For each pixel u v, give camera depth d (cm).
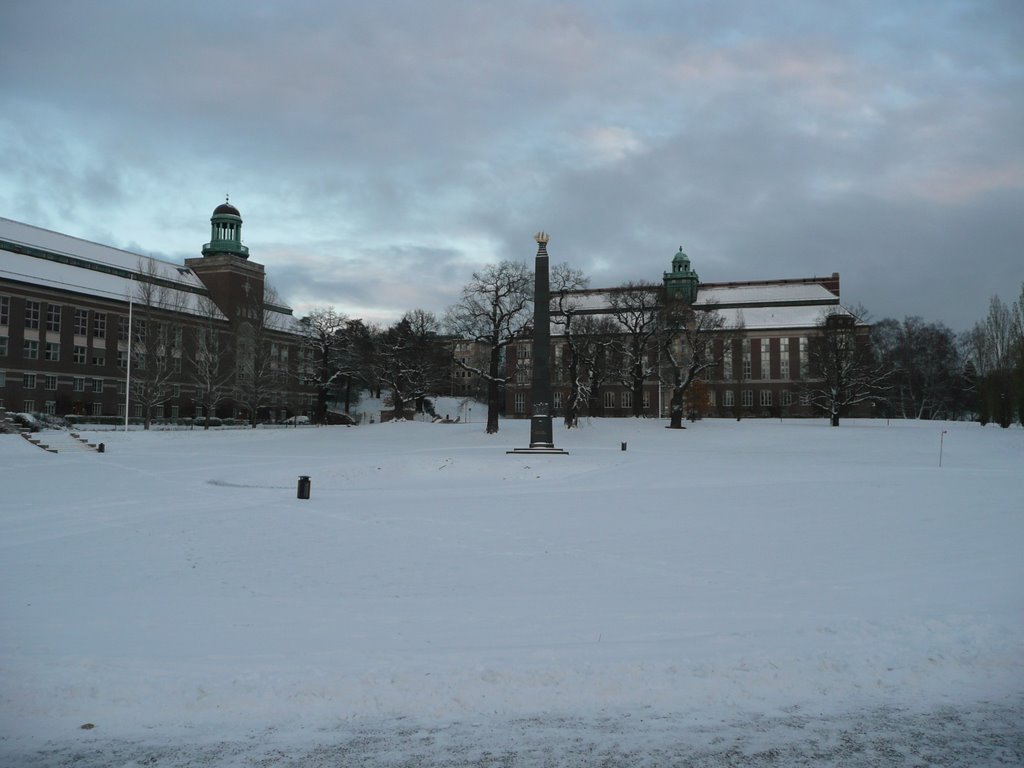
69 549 1859
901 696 845
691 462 4269
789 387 12044
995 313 8481
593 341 8288
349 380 11444
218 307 11112
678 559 1680
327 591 1421
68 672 907
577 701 833
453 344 6981
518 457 4547
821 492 2728
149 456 4975
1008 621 1084
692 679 885
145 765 688
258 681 875
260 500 2780
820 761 691
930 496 2572
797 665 922
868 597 1284
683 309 7706
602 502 2622
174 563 1695
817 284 13212
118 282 10331
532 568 1614
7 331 8844
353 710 811
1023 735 747
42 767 682
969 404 12838
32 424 5984
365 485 3634
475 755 706
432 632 1112
